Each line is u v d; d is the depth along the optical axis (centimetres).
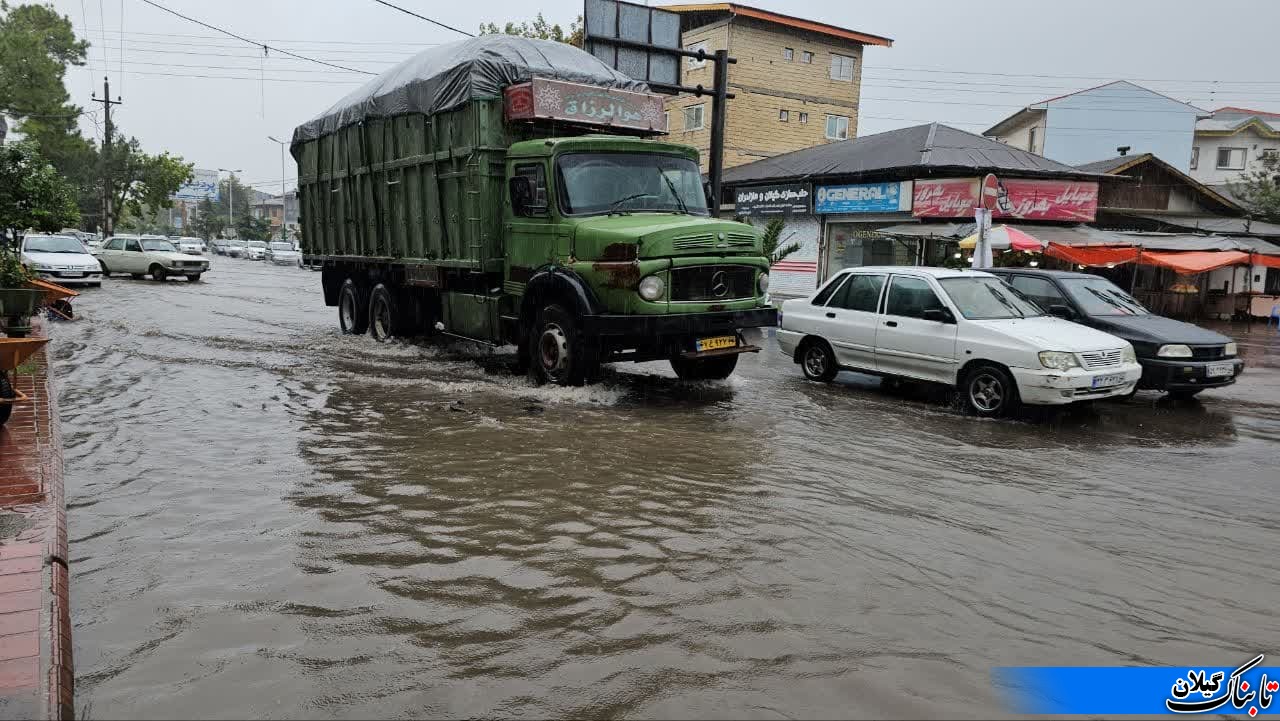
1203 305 2852
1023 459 754
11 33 4934
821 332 1133
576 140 1012
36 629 351
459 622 402
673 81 2058
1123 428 921
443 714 324
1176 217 3077
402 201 1274
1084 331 987
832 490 635
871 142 2945
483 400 954
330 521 542
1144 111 4175
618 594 437
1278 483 701
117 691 337
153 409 880
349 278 1526
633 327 930
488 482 634
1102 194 2938
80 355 1232
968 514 587
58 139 5084
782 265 2953
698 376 1138
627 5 1981
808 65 3728
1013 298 1054
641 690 343
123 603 417
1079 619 422
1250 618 430
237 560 474
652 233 924
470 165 1079
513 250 1067
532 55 1093
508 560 481
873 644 388
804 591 445
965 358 962
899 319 1043
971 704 339
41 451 633
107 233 4709
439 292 1227
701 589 445
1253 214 3306
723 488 632
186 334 1498
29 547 442
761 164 3259
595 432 807
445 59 1169
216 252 7069
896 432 850
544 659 367
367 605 418
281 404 918
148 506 566
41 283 1135
